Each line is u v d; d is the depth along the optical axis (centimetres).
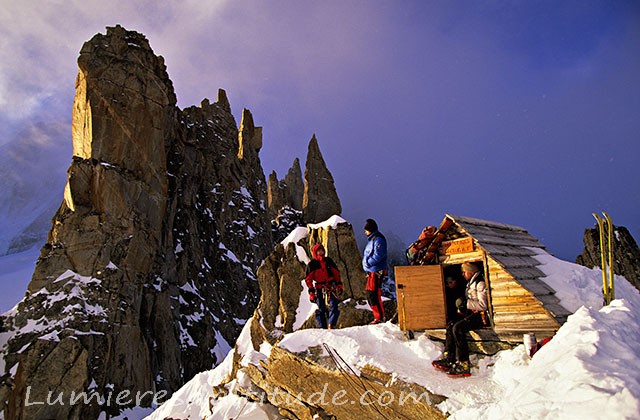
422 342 613
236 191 3922
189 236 2994
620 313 466
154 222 2338
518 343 564
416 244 692
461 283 696
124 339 1919
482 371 549
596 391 287
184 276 2773
